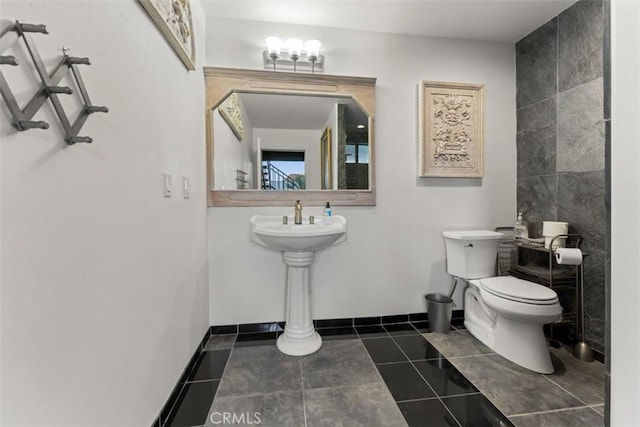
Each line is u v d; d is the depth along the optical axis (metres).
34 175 0.61
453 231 2.26
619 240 0.59
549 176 2.05
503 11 1.93
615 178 0.59
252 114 2.01
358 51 2.13
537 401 1.34
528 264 2.21
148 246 1.11
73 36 0.72
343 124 2.10
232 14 1.95
